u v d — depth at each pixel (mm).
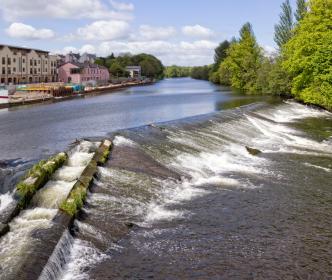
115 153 23469
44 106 58156
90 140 26547
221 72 121750
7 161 22891
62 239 13336
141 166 21938
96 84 121000
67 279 12188
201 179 22609
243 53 99625
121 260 13516
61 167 20438
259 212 18328
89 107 55625
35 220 14531
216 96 73812
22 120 41125
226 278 12812
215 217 17531
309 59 54312
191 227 16406
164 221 16828
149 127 31125
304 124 42750
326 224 17172
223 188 21359
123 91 104812
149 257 13828
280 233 16188
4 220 14125
